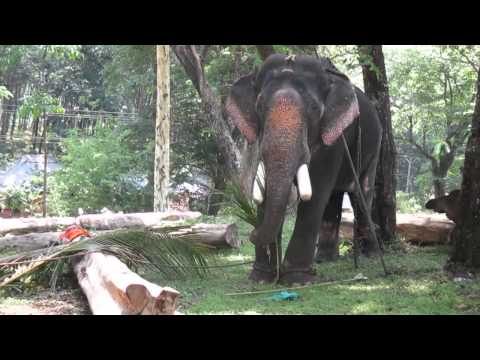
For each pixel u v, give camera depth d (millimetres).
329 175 7449
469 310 6090
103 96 34188
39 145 31422
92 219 11656
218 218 13594
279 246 7398
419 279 7582
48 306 6273
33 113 17344
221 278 7770
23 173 26625
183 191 21188
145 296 4688
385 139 10047
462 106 19219
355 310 6094
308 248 7383
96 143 21266
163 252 7078
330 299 6566
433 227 10656
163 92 15594
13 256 7066
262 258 7520
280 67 6961
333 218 9430
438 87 20578
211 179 21391
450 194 10375
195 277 7770
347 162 8438
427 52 19844
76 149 21078
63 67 33812
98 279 5758
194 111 20656
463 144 20484
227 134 13867
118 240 6867
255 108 7047
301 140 6555
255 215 7453
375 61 9938
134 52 21484
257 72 7184
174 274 7660
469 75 18844
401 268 8375
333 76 7195
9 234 10844
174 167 20625
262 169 6664
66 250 6715
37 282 7172
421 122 20875
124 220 11906
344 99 6996
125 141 22188
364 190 9266
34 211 19266
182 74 20812
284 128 6512
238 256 9422
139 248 6957
